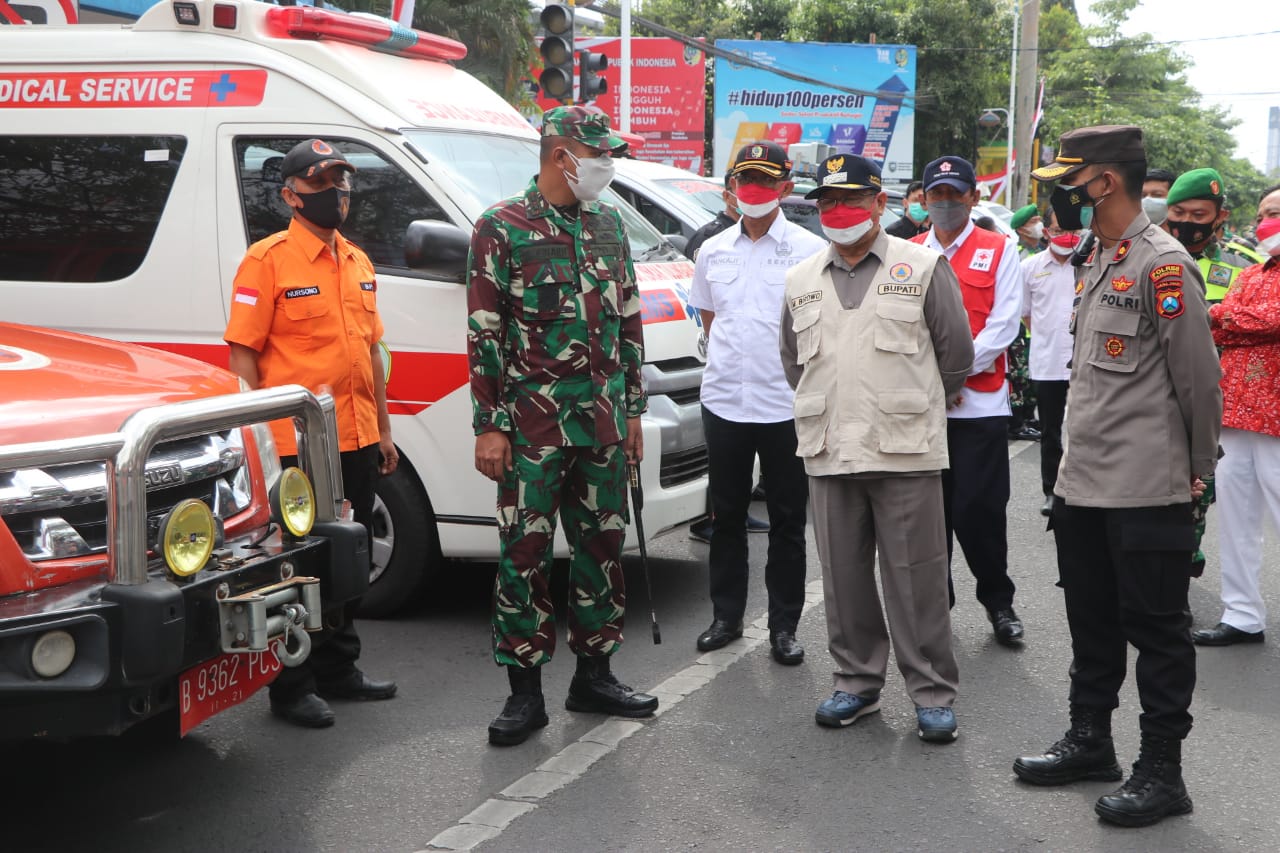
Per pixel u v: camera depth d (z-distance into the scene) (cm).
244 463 394
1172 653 370
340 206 449
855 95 3619
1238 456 535
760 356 513
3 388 342
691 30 3822
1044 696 478
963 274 527
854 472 435
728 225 740
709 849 353
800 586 525
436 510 547
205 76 575
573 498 446
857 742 433
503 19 1933
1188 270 362
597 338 432
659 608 593
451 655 525
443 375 537
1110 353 374
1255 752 423
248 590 349
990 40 3781
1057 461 784
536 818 373
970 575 658
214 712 360
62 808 382
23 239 591
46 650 299
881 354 436
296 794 391
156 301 571
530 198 428
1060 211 381
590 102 1337
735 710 463
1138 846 354
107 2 1099
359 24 583
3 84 598
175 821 373
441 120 581
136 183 577
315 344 450
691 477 598
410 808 381
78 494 323
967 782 399
